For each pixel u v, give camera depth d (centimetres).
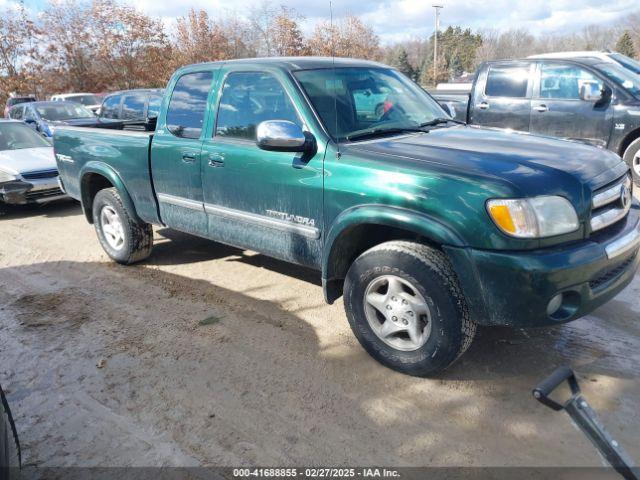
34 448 279
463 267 283
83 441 283
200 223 442
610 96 743
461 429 280
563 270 271
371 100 396
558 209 279
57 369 353
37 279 519
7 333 404
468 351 352
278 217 375
